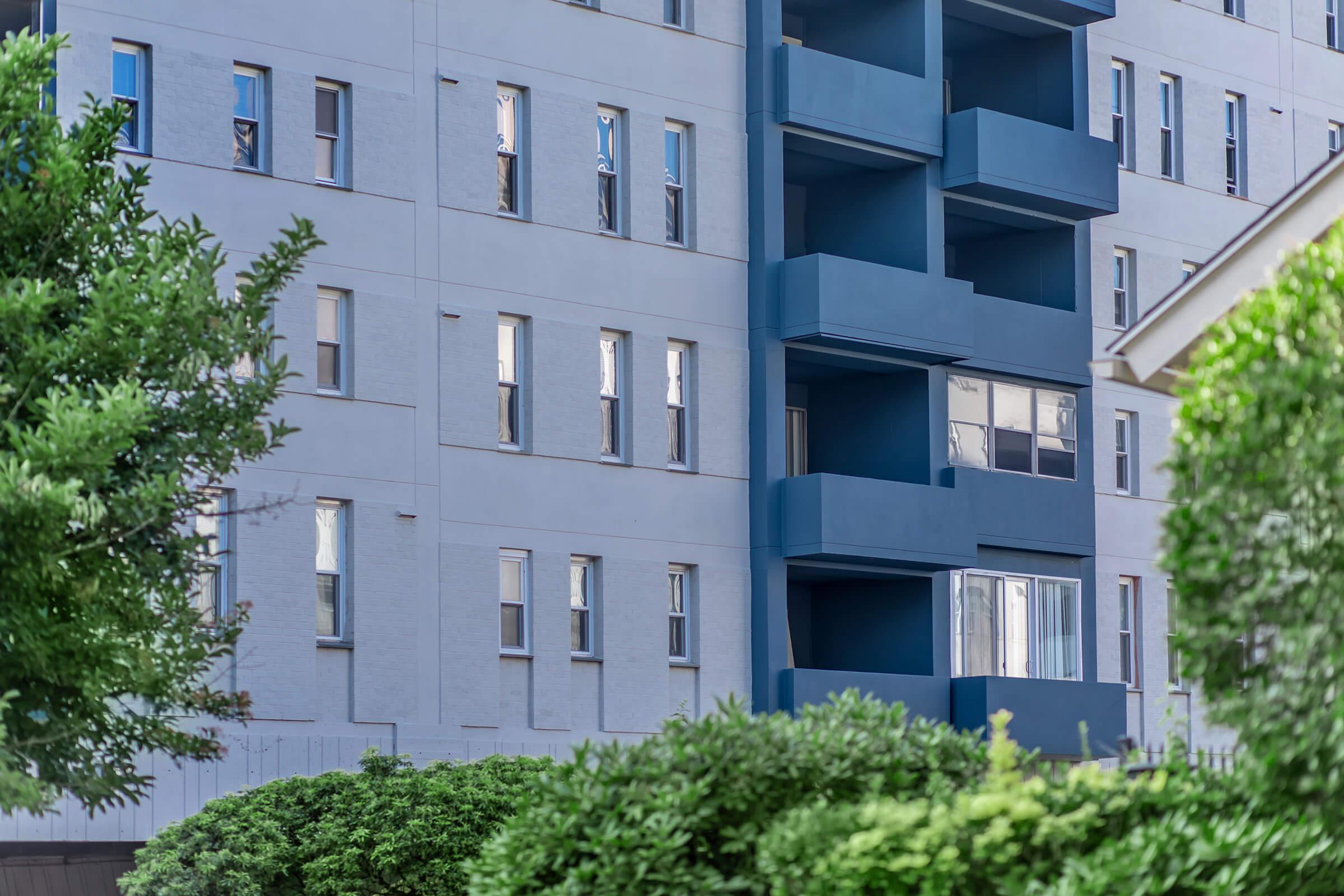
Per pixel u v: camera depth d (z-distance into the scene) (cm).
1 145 1608
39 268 1596
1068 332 3816
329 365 2980
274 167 2927
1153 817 952
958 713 3534
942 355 3534
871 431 3675
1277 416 870
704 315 3394
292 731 2838
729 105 3469
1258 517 871
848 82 3516
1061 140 3728
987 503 3612
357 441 2966
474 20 3166
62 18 2733
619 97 3328
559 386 3203
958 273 4034
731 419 3409
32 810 1473
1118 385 4022
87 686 1505
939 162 3653
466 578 3059
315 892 2316
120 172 2773
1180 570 890
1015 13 3791
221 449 1591
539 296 3195
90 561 1505
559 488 3186
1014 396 3772
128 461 1557
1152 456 4050
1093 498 3803
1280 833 859
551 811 1095
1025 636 3722
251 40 2925
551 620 3158
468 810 2362
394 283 3034
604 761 1105
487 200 3155
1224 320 976
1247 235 1325
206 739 1700
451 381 3081
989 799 927
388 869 2323
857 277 3422
